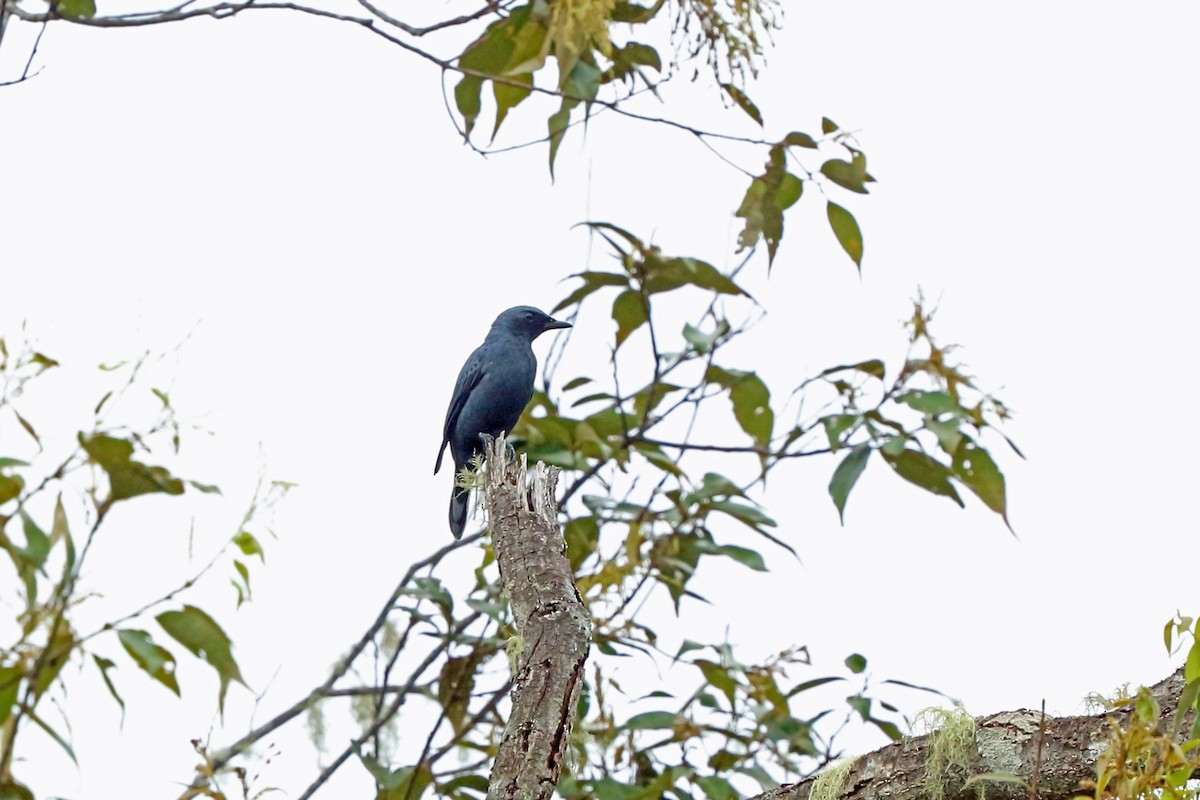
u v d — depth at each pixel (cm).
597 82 1086
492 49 1124
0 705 852
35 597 873
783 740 1284
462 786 1256
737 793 1227
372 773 1217
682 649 1292
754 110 1095
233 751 1106
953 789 827
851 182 1122
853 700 1280
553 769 783
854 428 1192
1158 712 655
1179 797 635
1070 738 801
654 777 1278
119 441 872
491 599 1388
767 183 1145
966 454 1161
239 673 893
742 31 1023
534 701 801
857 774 870
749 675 1282
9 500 879
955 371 1164
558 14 1036
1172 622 680
